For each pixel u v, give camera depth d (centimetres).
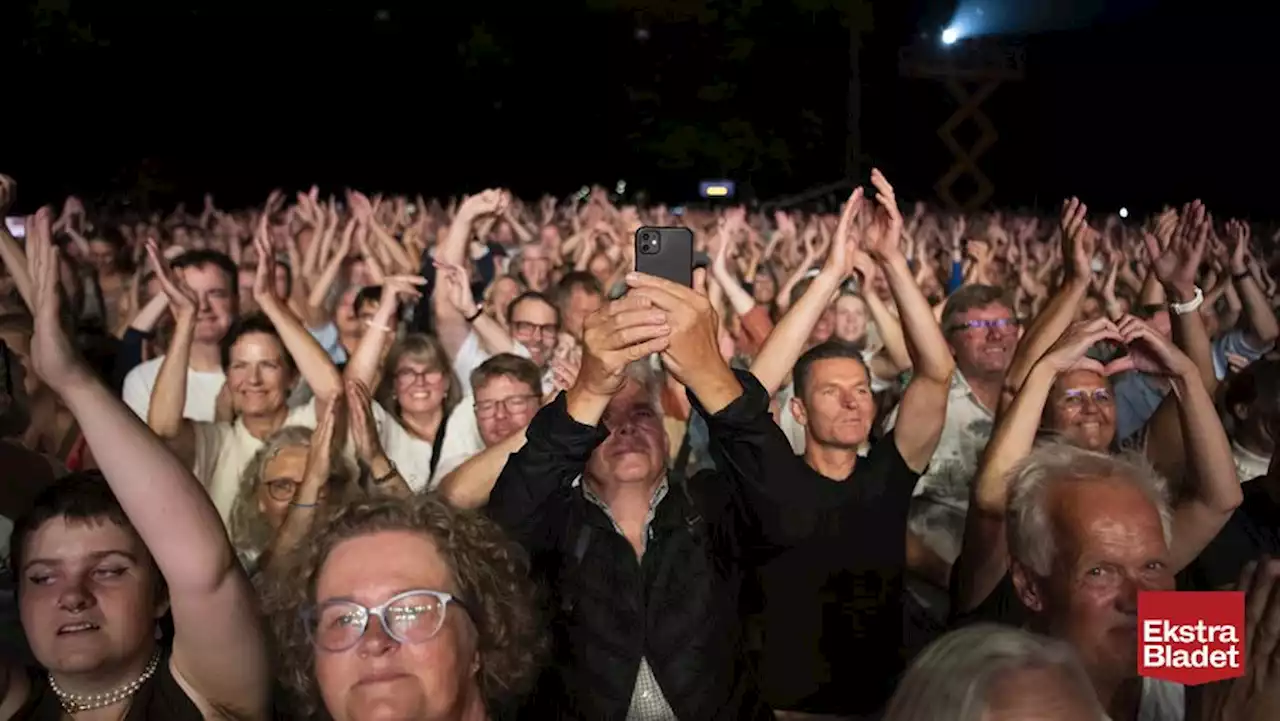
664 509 259
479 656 191
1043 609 231
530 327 496
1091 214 1794
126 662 207
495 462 296
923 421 330
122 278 712
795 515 243
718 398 234
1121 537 221
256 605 204
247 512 339
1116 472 232
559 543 250
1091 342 281
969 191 1722
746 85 1959
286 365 402
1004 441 279
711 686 250
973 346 409
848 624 298
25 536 208
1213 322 585
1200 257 380
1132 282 690
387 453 411
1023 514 234
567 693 246
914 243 934
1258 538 306
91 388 191
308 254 626
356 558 186
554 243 870
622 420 260
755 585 294
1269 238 876
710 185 1252
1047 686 160
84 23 1809
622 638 247
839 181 1786
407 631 181
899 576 311
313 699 191
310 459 315
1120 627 221
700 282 302
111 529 206
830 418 331
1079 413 346
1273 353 380
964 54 1681
